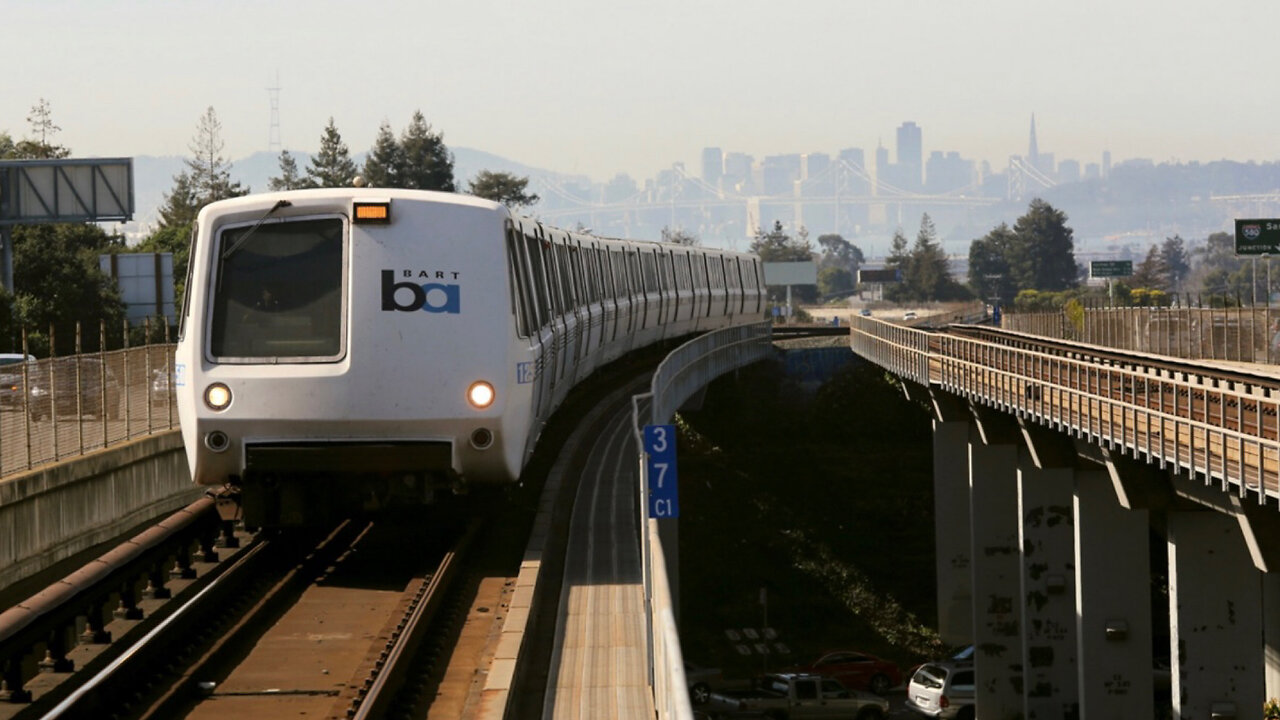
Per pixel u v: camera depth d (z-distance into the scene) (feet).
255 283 83.92
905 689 265.54
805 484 384.88
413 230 84.17
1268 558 114.01
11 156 513.86
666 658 46.24
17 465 97.81
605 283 202.28
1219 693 139.23
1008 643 233.55
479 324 84.38
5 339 260.21
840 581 335.26
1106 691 171.32
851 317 429.38
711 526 361.51
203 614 75.20
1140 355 187.21
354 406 82.48
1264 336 236.22
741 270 394.11
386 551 96.73
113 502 112.98
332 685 65.00
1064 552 201.05
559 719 61.52
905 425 410.31
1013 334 281.95
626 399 211.61
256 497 86.28
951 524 277.85
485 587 87.15
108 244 490.90
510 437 86.22
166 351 139.33
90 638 70.64
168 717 60.13
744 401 411.34
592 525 109.29
